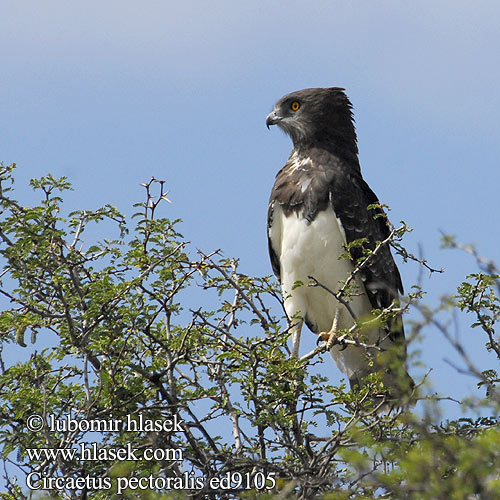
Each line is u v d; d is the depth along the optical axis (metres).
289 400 12.01
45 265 11.95
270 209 16.31
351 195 15.92
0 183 12.11
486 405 7.89
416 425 7.71
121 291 11.62
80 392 11.87
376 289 15.91
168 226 12.38
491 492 7.30
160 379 12.20
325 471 11.08
